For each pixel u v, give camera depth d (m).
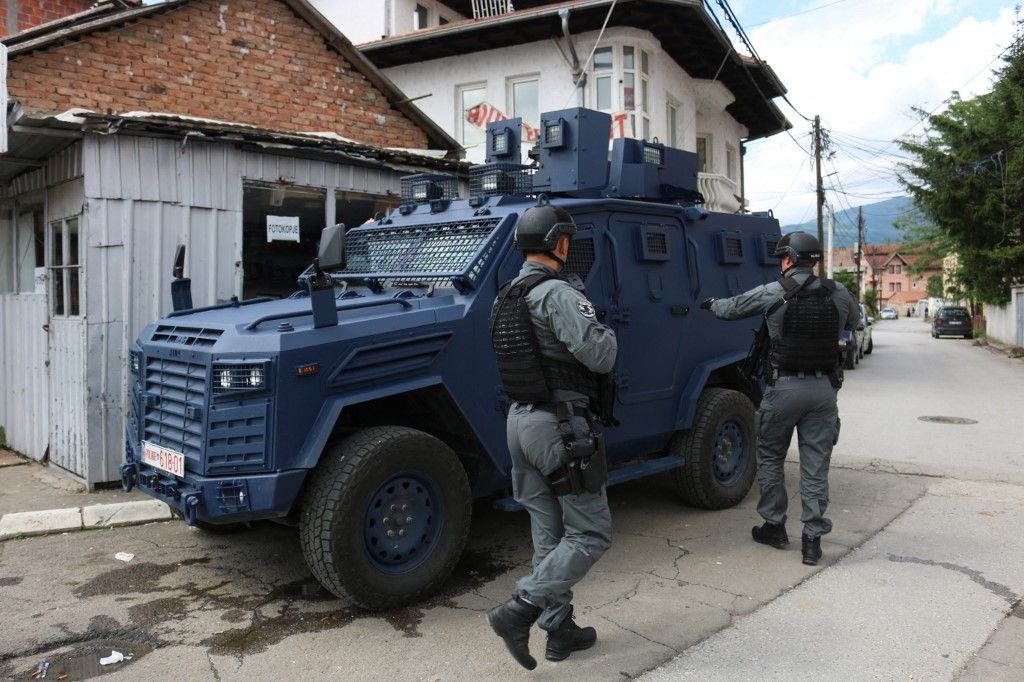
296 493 3.73
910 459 7.66
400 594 3.98
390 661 3.51
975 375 16.88
